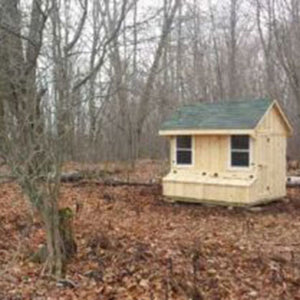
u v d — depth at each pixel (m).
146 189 16.28
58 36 7.43
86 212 12.29
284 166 14.76
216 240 9.73
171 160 14.94
